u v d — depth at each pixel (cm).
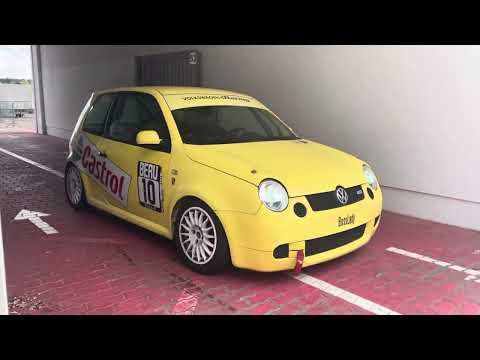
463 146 536
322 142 687
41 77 1694
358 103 631
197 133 448
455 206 557
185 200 412
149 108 486
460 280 407
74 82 1439
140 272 418
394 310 353
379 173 623
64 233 525
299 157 427
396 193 613
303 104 706
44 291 380
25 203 657
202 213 397
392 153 604
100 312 347
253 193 362
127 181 486
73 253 465
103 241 500
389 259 454
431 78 551
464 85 525
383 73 596
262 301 364
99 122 558
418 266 437
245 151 423
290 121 732
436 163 563
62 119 1562
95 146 545
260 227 358
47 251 470
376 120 614
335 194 392
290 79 721
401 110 586
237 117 498
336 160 442
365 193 422
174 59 972
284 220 359
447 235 527
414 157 583
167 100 475
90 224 558
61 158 1095
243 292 378
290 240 362
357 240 415
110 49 1215
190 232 411
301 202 371
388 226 560
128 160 484
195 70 912
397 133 595
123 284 393
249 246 365
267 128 509
